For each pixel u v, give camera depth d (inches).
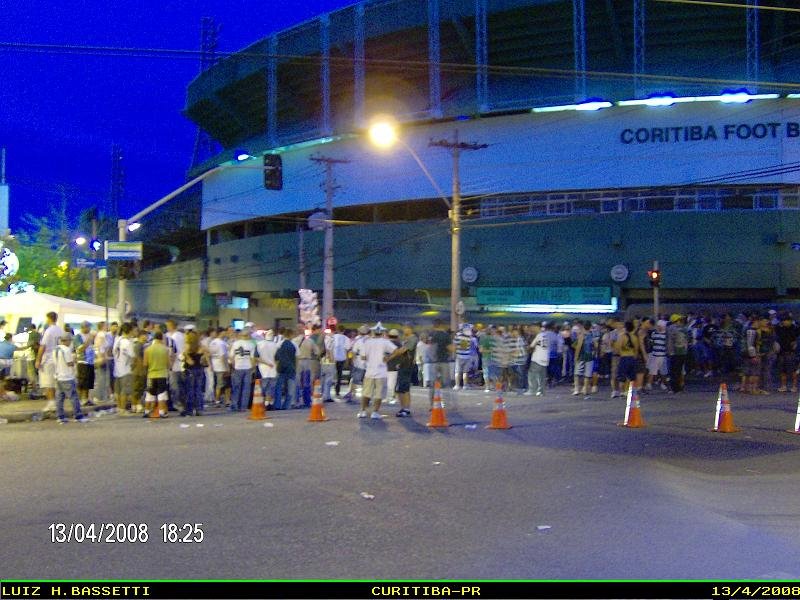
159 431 629.3
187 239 3265.3
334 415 741.9
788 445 557.6
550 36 1863.9
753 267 1759.4
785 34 1772.9
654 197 1847.9
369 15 1978.3
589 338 909.8
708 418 690.8
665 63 1839.3
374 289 2133.4
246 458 495.8
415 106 2073.1
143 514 349.4
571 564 277.6
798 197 1765.5
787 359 910.4
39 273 2133.4
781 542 310.0
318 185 2225.6
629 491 403.5
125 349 779.4
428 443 559.5
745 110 1790.1
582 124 1895.9
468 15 1840.6
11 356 873.5
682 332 913.5
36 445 550.6
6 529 323.6
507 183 1953.7
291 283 2310.5
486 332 1005.8
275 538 311.7
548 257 1900.8
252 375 821.9
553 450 531.2
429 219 2091.5
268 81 2212.1
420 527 330.0
